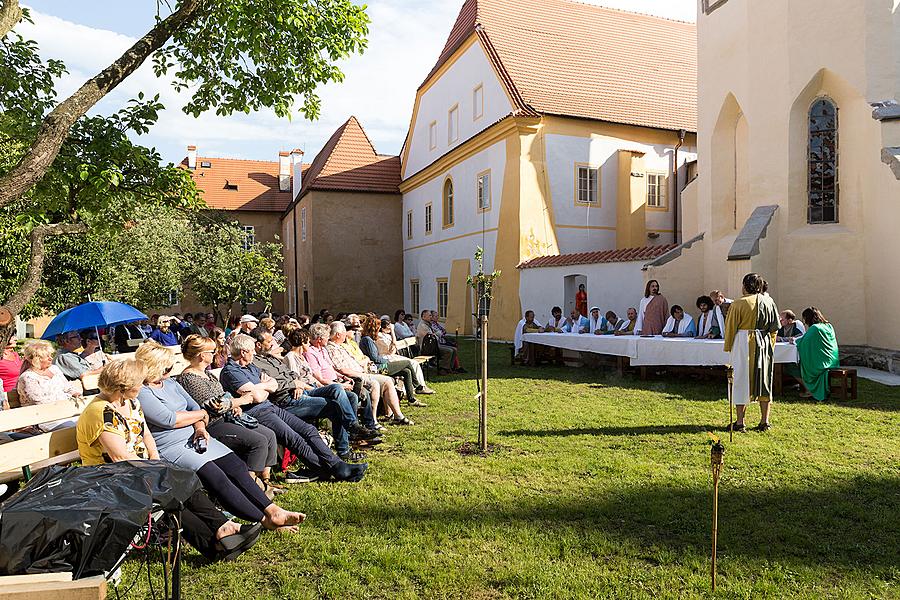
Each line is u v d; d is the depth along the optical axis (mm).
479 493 4969
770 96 13227
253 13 7984
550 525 4289
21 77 8086
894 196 11367
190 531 3768
